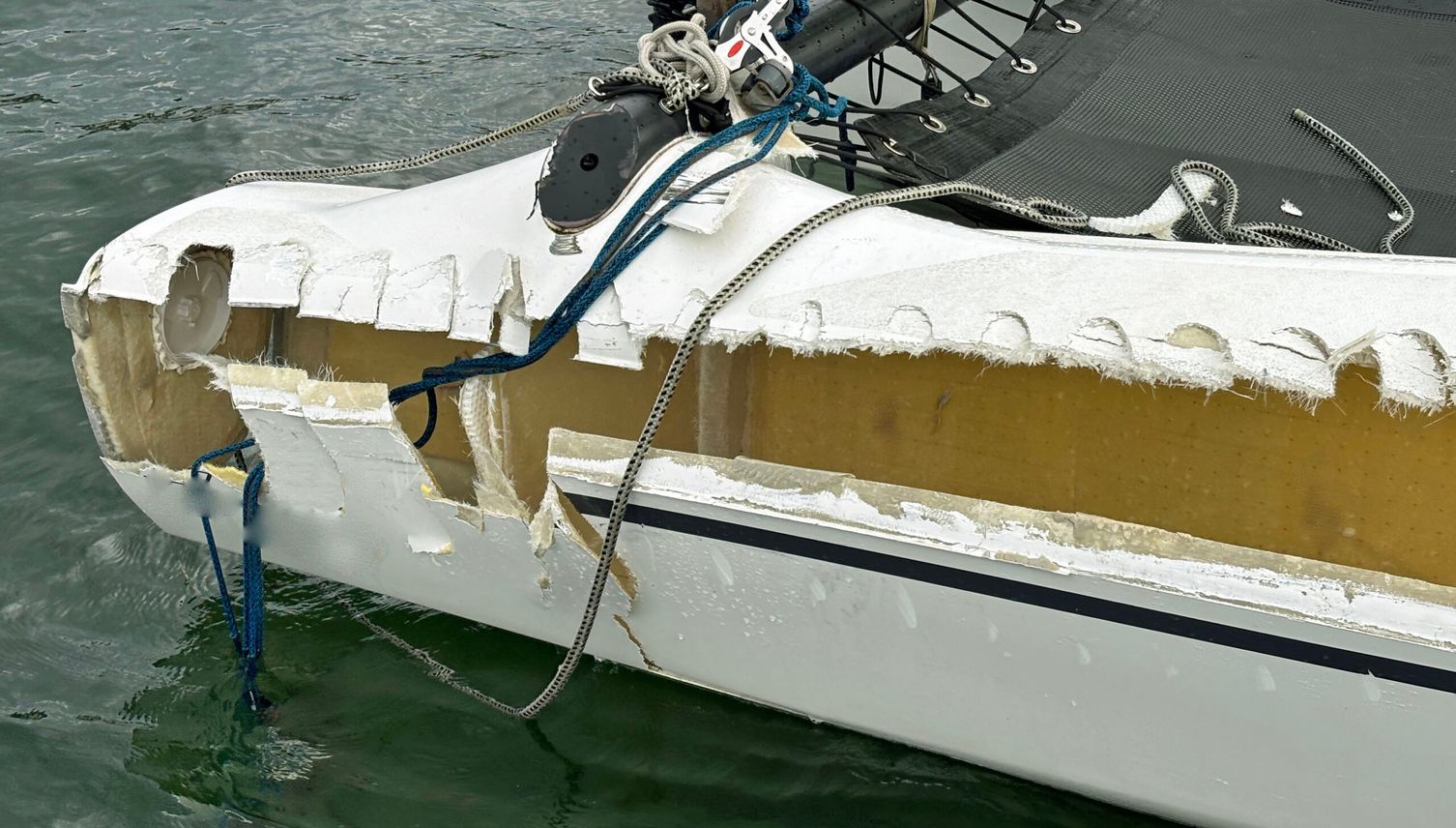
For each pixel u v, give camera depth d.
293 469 2.88
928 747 2.73
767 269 2.52
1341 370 2.23
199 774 2.90
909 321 2.39
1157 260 2.32
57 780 2.88
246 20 7.13
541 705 2.88
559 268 2.68
